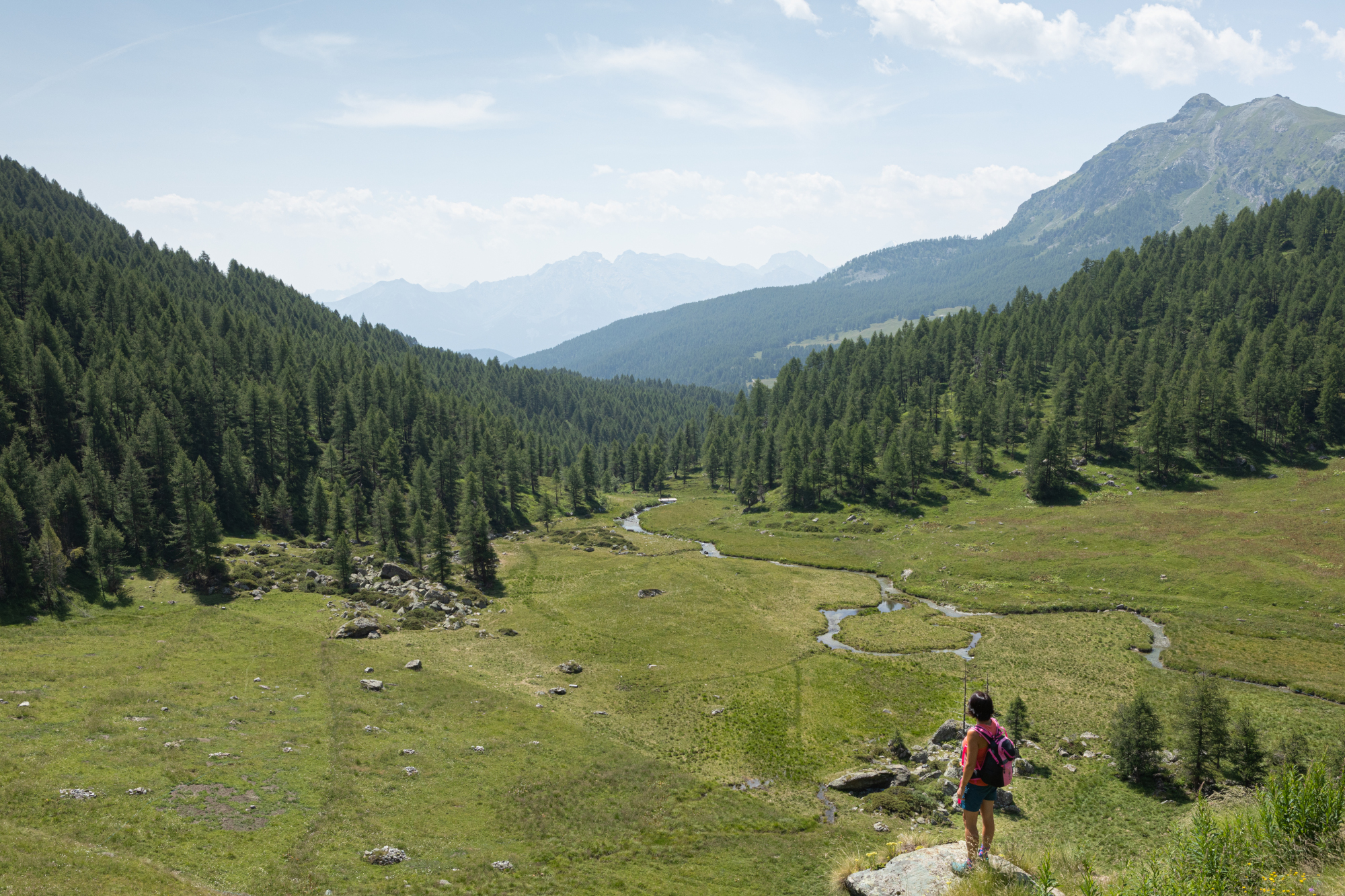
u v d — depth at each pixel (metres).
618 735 66.38
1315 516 124.69
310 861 37.34
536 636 96.69
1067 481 166.12
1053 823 49.66
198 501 104.31
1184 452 165.12
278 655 77.88
